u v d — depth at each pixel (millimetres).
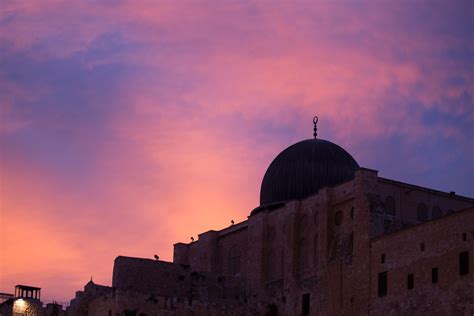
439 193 114500
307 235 117250
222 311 118000
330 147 126688
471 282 93750
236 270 127562
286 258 118438
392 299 102375
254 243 124000
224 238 130750
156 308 115438
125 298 114875
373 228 107750
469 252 94625
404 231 102875
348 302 108062
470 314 93188
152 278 121562
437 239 98500
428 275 98625
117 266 121062
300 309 114750
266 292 120062
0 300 130250
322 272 112625
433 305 97250
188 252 135375
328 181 123562
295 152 126625
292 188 124375
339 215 113188
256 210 126938
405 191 112125
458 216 96750
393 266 103250
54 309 127000
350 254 109688
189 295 122250
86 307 122250
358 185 110500
